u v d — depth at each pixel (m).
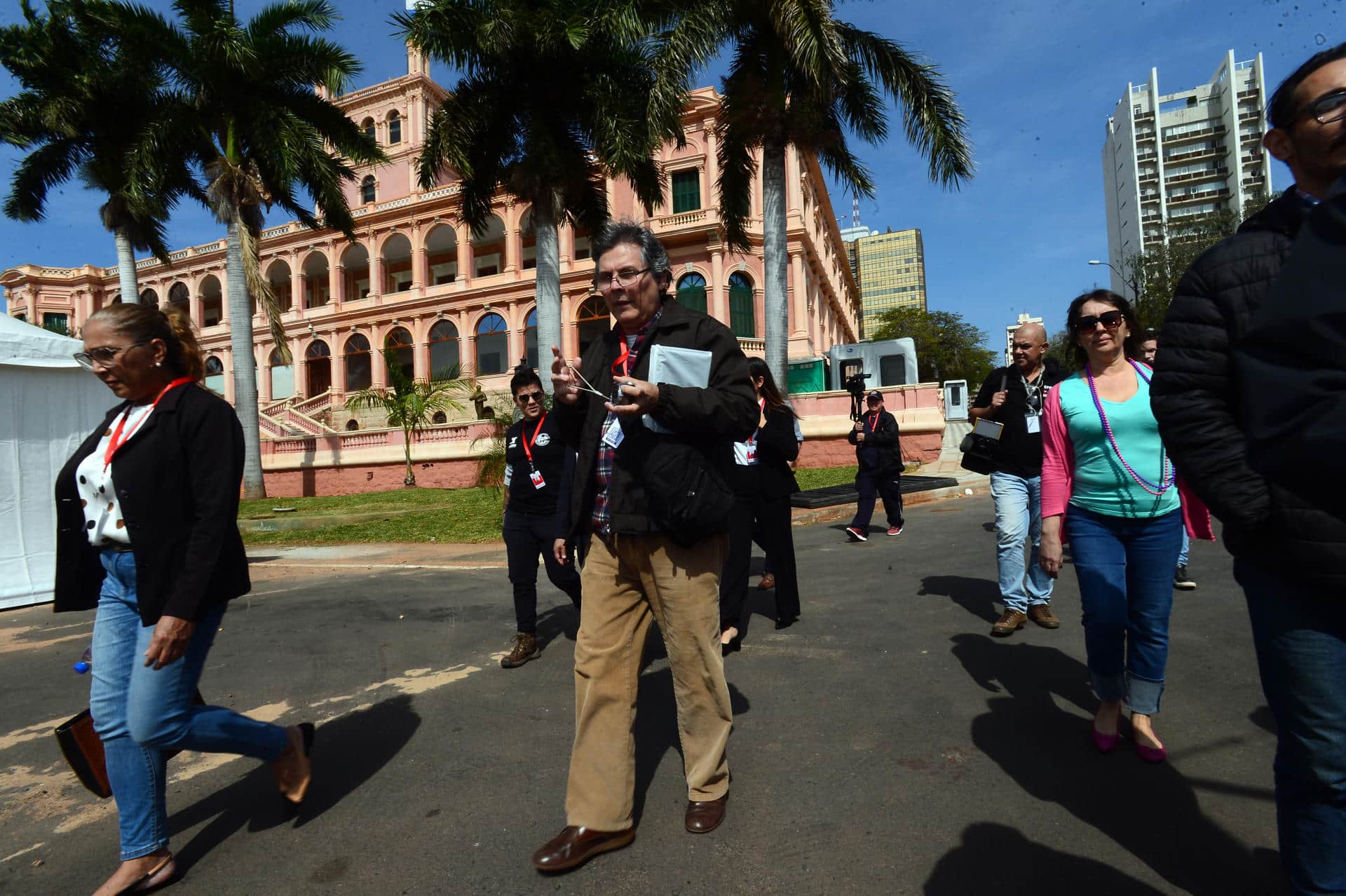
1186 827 2.34
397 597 6.71
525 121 15.98
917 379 25.16
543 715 3.57
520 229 34.66
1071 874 2.11
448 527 12.65
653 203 17.66
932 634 4.60
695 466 2.27
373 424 35.25
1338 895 1.47
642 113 15.12
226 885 2.26
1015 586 4.50
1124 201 100.88
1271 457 1.38
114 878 2.21
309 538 12.52
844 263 53.59
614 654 2.41
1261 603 1.53
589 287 33.34
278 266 40.16
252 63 18.16
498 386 33.97
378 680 4.26
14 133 19.38
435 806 2.69
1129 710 2.87
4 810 2.88
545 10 14.62
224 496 2.26
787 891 2.09
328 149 24.55
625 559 2.41
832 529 9.96
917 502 12.72
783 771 2.85
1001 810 2.48
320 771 3.05
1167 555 2.80
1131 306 3.03
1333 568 1.35
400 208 36.44
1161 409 1.63
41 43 18.39
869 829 2.40
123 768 2.23
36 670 4.84
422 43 14.61
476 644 4.94
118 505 2.25
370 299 37.22
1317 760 1.46
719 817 2.47
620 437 2.38
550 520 4.36
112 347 2.24
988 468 4.70
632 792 2.40
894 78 13.45
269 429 31.61
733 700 3.63
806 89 13.40
